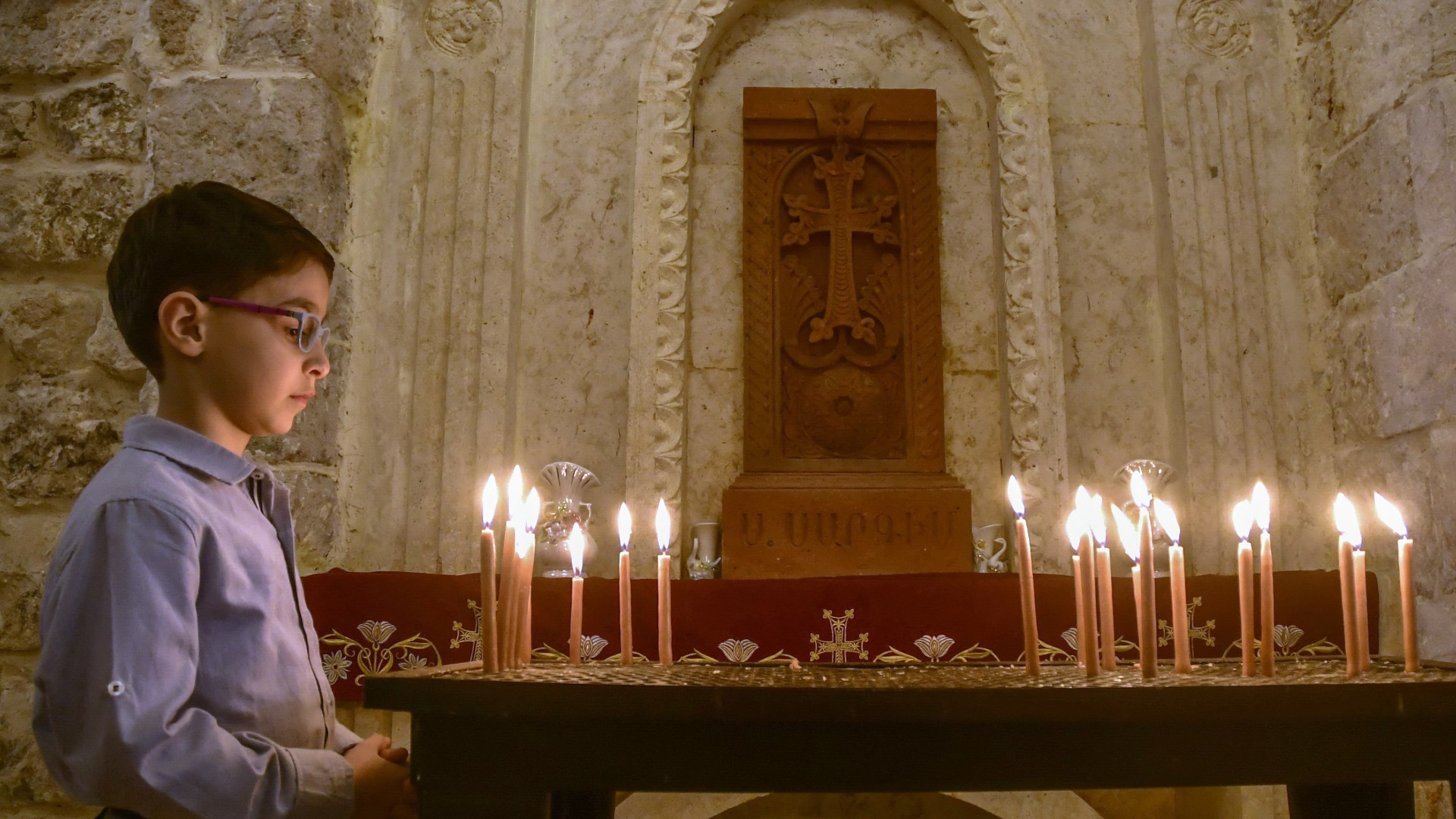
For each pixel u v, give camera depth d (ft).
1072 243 11.44
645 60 11.72
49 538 9.52
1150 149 11.59
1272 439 10.58
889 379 11.38
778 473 10.91
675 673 4.24
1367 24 10.12
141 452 4.21
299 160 10.28
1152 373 11.19
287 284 4.50
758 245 11.49
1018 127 11.46
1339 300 10.50
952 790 3.46
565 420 11.12
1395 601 9.49
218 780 3.74
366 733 8.60
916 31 12.10
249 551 4.35
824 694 3.36
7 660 9.29
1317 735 3.51
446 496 10.52
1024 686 3.42
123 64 10.52
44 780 9.00
